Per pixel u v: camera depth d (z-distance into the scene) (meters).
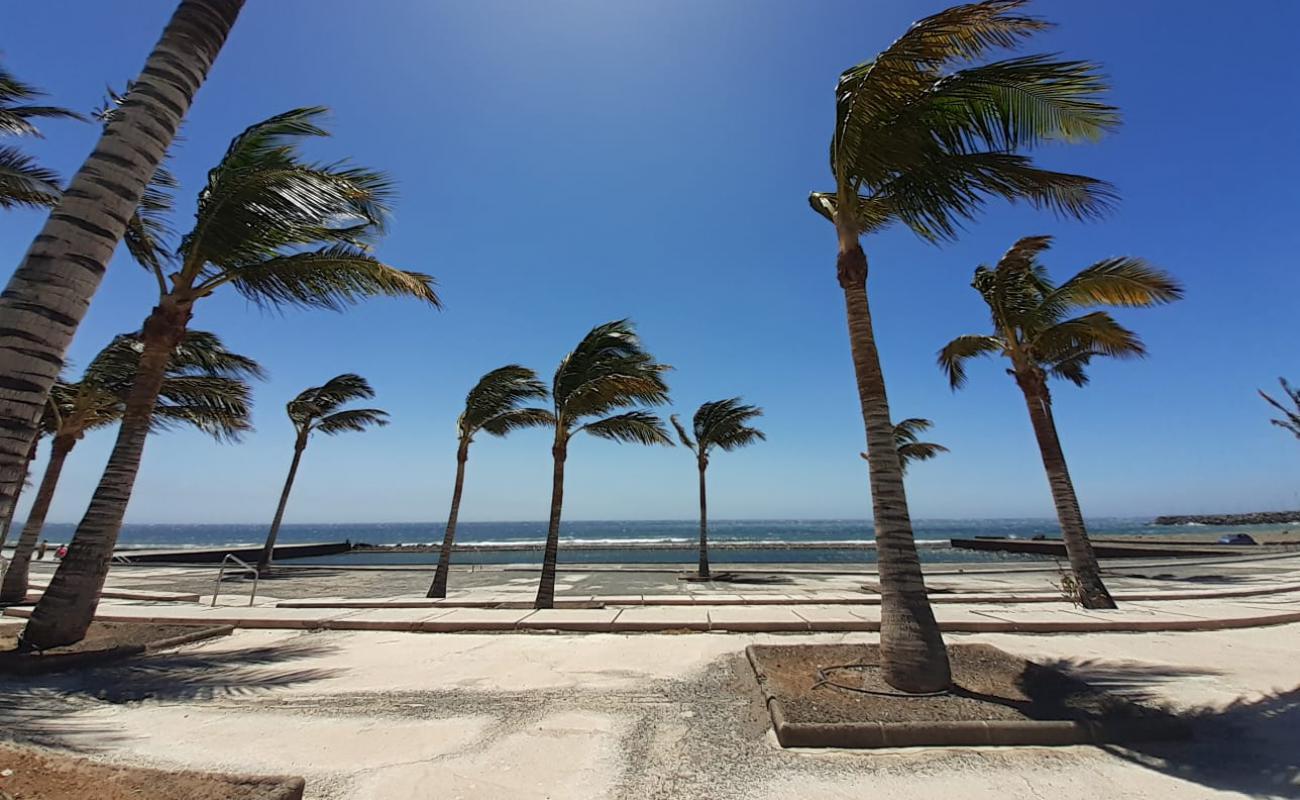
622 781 3.55
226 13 4.56
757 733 4.30
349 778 3.55
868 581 19.05
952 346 12.09
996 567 23.59
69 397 12.02
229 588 16.53
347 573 22.94
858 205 6.27
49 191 7.88
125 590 15.25
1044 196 5.93
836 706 4.50
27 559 11.11
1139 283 9.27
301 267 7.87
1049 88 5.30
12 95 7.69
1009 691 4.84
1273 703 4.79
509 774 3.64
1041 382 11.23
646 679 5.72
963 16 4.76
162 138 4.07
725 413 22.44
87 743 3.99
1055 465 10.68
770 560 35.22
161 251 7.97
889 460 5.47
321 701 5.06
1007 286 11.21
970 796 3.32
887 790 3.41
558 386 13.23
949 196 5.78
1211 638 7.47
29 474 11.51
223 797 2.75
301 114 7.46
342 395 26.19
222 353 12.20
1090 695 4.71
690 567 25.50
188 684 5.51
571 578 21.02
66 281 3.48
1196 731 4.21
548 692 5.32
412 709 4.87
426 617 8.51
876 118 5.48
